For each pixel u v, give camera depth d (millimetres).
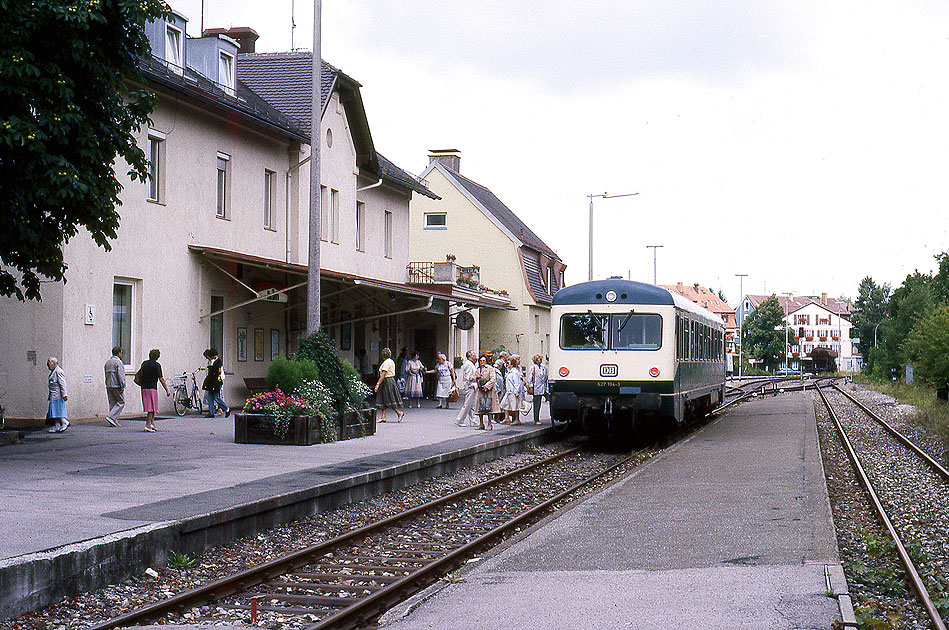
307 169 29922
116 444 17250
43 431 19062
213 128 25297
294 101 30562
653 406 22297
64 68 13906
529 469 18359
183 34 24906
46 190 13359
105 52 14383
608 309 22766
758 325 114812
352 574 9328
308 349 19844
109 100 14492
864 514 13445
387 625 7156
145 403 19688
